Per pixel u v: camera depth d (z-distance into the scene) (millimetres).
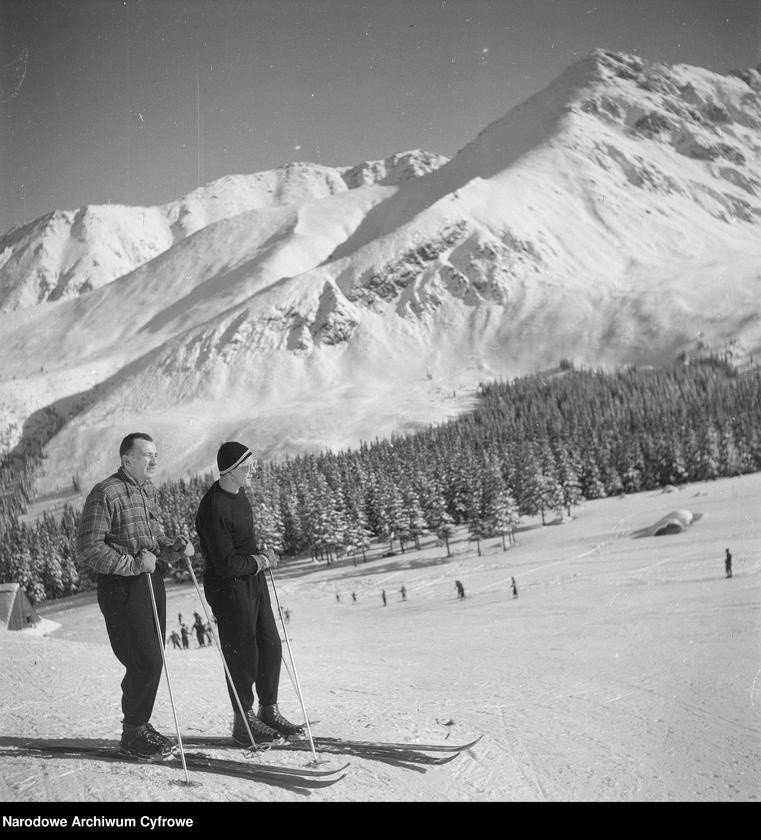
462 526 81750
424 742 5086
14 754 4242
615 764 4742
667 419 98250
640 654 11320
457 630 23953
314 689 8594
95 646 12352
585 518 65938
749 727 5496
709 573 27609
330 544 75625
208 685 8039
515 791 4176
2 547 79750
